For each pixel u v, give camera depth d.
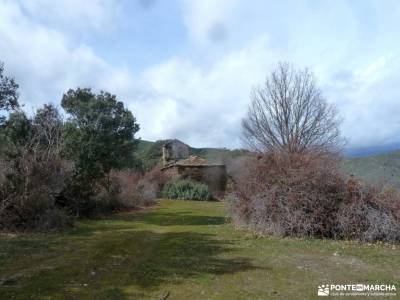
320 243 10.30
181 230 12.81
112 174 21.69
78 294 5.70
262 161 13.23
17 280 6.41
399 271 7.25
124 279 6.50
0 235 11.11
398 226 10.54
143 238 10.96
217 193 33.88
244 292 5.87
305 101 24.78
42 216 12.64
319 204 11.38
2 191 12.19
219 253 8.79
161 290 5.91
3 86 14.52
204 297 5.62
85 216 16.88
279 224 11.50
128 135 19.89
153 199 27.53
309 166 12.21
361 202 11.05
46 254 8.58
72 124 17.56
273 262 7.93
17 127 14.95
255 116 25.84
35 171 12.87
